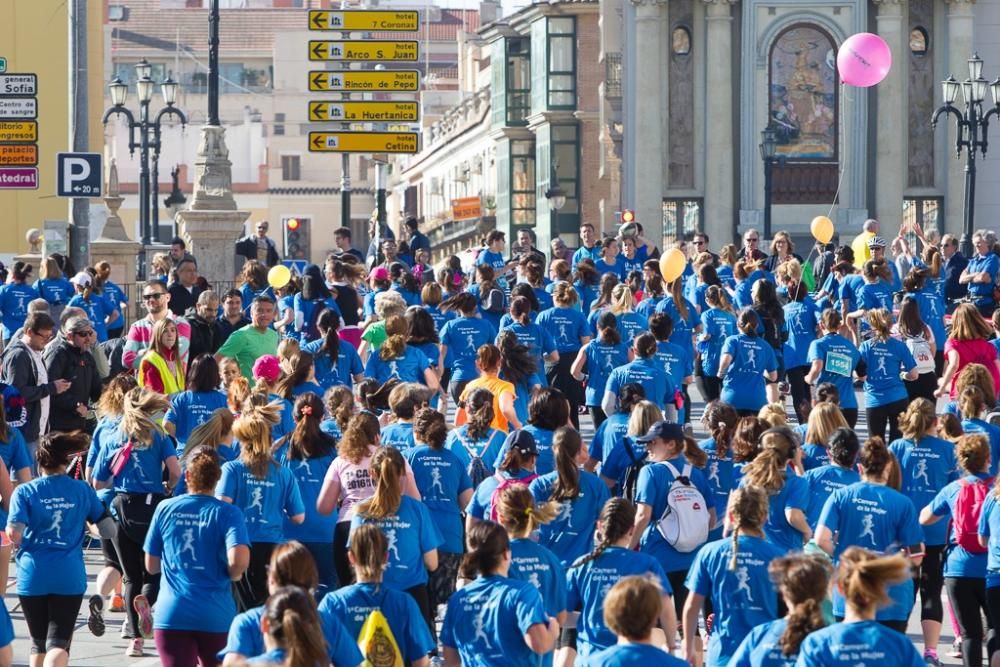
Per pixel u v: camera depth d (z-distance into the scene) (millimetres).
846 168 79062
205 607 15695
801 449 19344
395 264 35625
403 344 25672
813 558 12336
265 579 17938
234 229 54906
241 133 162250
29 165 33938
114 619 21766
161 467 19609
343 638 12867
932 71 79750
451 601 14031
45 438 17328
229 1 181625
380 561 13617
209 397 21453
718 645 14695
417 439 18656
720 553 14672
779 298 35031
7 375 25219
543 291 34344
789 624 12188
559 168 97625
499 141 105000
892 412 27469
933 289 34188
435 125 140375
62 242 38250
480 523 14062
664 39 79062
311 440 19016
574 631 15531
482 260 41594
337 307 32812
